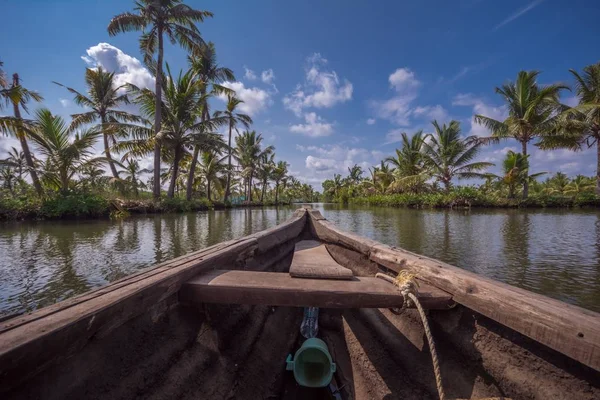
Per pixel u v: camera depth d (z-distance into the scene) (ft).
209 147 61.41
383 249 8.29
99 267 16.67
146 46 55.06
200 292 5.68
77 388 3.63
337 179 205.67
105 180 49.39
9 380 2.78
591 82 56.03
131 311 4.30
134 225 36.86
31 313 3.48
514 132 67.41
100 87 61.87
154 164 54.29
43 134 41.22
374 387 6.77
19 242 24.52
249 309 8.50
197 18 53.42
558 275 16.16
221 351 6.56
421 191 102.42
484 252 22.03
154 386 4.68
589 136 61.36
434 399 5.39
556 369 3.80
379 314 8.08
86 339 3.56
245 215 64.28
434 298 5.41
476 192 78.64
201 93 70.18
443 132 82.12
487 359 4.68
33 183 42.91
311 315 10.18
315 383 6.97
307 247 12.60
